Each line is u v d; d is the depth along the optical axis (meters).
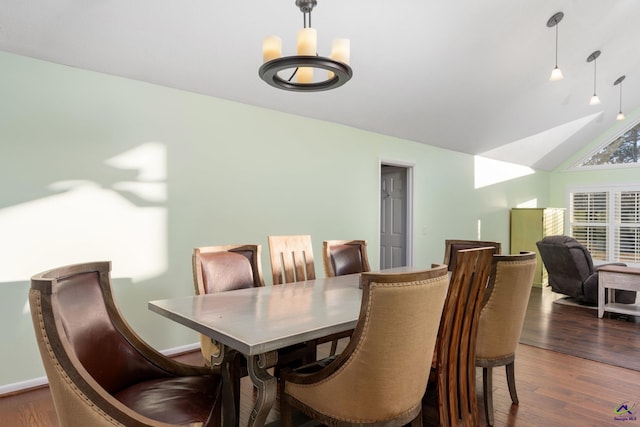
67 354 1.06
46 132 2.67
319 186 4.32
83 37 2.56
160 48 2.82
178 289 3.27
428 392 2.62
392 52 3.47
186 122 3.33
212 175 3.48
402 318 1.39
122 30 2.59
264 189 3.84
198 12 2.61
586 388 2.64
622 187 7.66
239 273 2.59
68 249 2.76
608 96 6.21
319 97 3.89
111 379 1.47
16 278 2.56
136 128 3.06
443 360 1.84
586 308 4.99
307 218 4.20
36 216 2.63
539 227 6.98
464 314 1.94
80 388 1.05
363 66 3.58
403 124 4.93
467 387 2.02
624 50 4.86
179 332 3.29
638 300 5.43
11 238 2.55
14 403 2.39
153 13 2.53
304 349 2.32
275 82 2.12
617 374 2.87
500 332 2.19
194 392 1.48
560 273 5.32
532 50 4.09
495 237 7.04
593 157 8.08
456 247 3.61
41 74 2.66
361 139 4.80
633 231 7.52
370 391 1.43
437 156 5.90
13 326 2.55
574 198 8.29
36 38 2.49
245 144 3.70
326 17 2.87
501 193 7.18
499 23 3.48
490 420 2.15
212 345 2.13
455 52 3.72
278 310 1.87
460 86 4.38
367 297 1.39
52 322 1.05
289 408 1.73
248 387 2.70
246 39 2.94
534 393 2.56
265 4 2.65
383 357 1.40
